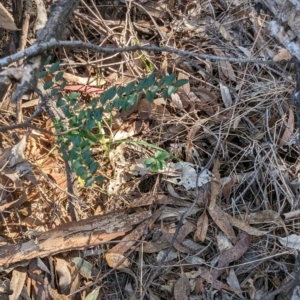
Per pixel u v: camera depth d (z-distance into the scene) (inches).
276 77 43.1
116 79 42.0
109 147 38.4
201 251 36.5
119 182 38.0
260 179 38.8
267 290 36.1
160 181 38.2
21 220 36.3
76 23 43.3
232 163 39.4
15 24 38.7
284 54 42.4
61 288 34.9
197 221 37.2
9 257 34.5
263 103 41.2
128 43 43.1
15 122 37.9
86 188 37.5
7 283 34.3
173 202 37.5
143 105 40.4
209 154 39.5
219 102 42.0
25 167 36.7
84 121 28.5
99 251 36.0
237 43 45.2
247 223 37.1
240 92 41.8
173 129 40.2
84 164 30.7
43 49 21.6
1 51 41.3
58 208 36.8
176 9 46.8
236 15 46.4
